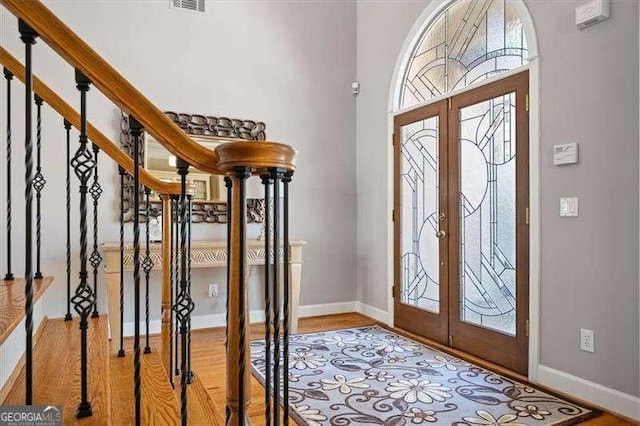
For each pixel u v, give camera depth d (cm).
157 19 377
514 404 233
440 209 349
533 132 265
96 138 193
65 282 342
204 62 394
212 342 350
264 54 419
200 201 385
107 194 356
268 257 113
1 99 321
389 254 405
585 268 237
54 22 94
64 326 206
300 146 434
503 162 293
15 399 128
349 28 457
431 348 332
